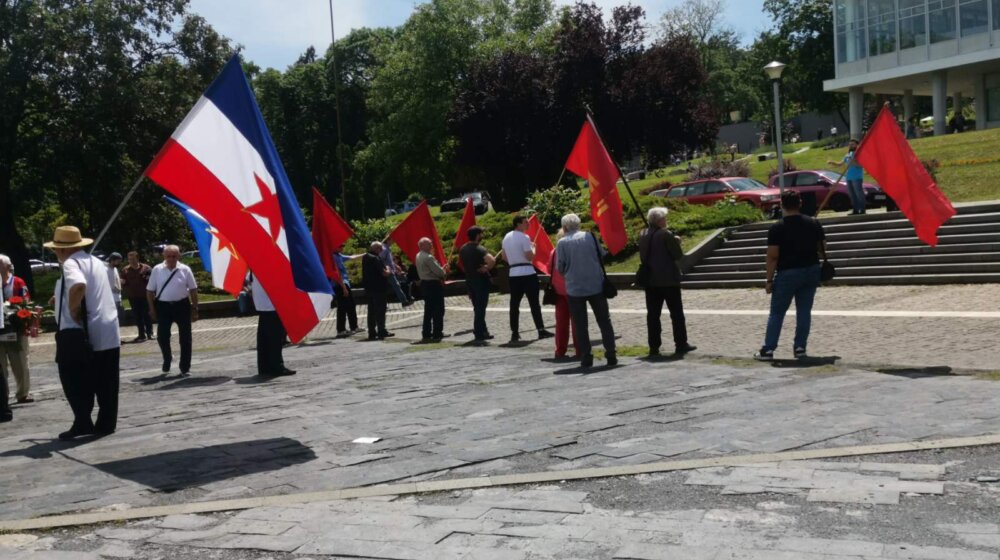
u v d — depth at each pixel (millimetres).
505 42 57031
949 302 14602
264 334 12148
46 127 37062
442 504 5367
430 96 57969
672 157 53750
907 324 12719
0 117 35625
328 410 8797
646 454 6266
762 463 5871
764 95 93062
